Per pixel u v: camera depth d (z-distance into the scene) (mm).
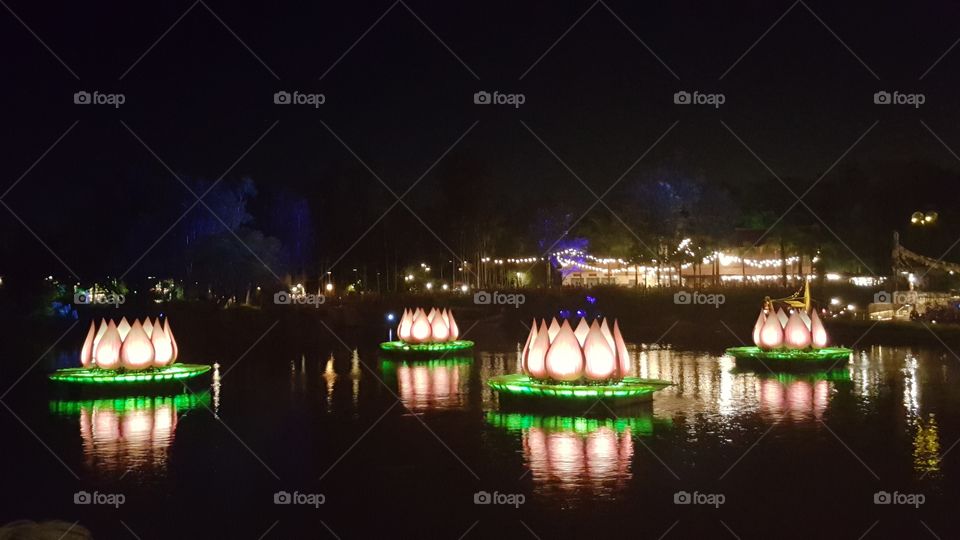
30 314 41750
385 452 13594
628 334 37531
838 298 43375
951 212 44875
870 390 19312
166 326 20703
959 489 11266
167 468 12742
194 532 10023
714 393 19141
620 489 11367
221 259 41938
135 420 16438
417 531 9953
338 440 14508
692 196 48469
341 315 42656
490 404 18047
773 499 10922
